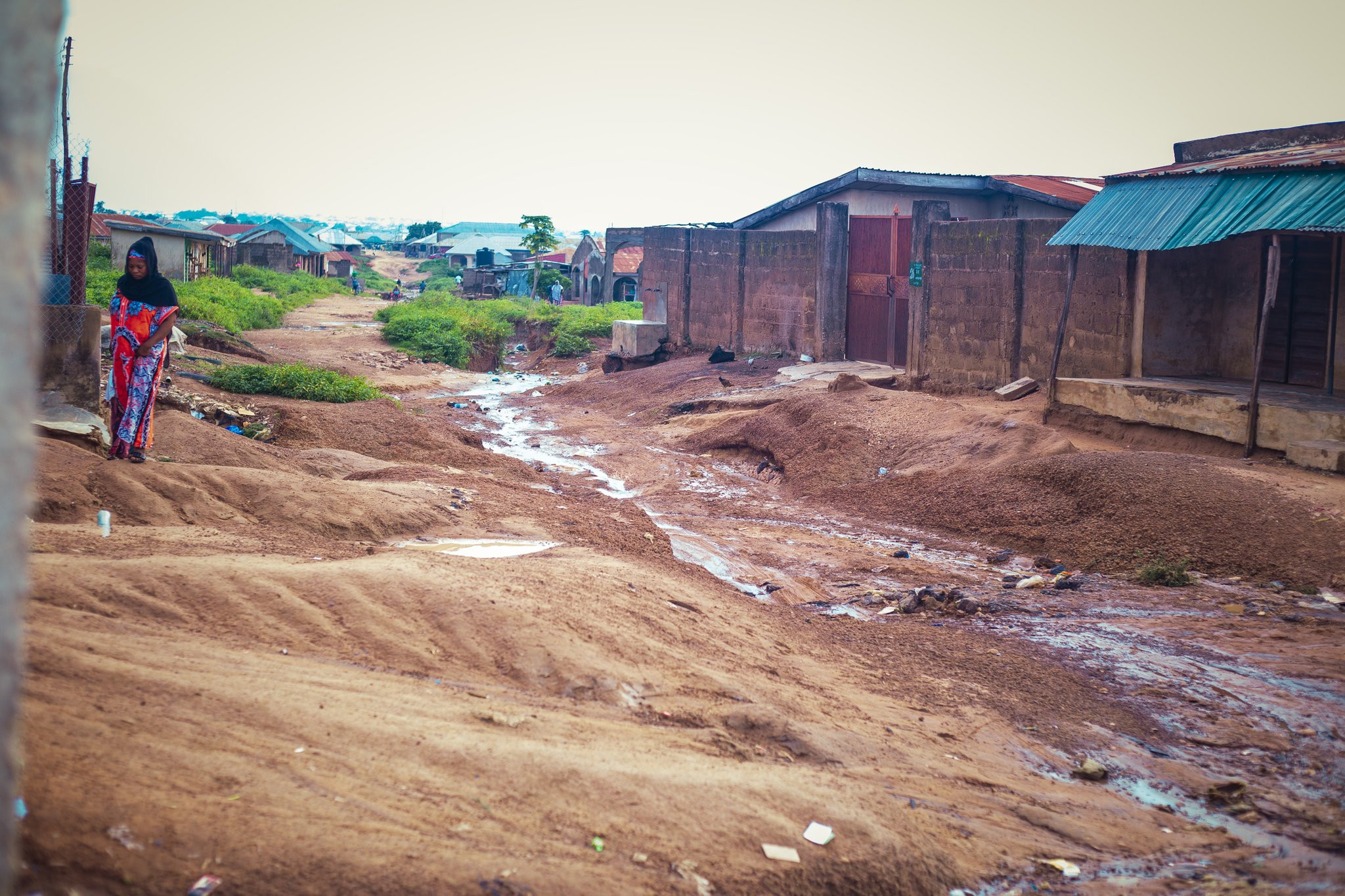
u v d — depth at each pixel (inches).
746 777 189.0
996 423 616.7
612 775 175.3
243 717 163.9
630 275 2348.7
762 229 1275.8
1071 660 325.7
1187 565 419.8
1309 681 301.7
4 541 66.9
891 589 414.6
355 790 150.8
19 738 134.5
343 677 196.1
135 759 139.8
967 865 185.8
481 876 135.6
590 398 1097.4
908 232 960.9
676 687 234.1
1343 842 210.2
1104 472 489.7
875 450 646.5
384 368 1296.8
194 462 437.7
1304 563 399.2
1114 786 239.6
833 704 255.0
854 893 164.2
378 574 250.4
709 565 438.3
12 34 65.7
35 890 108.3
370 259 5452.8
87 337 401.1
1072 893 181.5
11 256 66.5
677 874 152.6
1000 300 796.0
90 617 193.5
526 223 2847.0
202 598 219.8
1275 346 629.9
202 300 1507.1
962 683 295.1
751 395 894.4
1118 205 626.8
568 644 235.0
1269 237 631.2
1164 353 663.8
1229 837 214.2
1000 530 495.2
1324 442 491.5
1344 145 580.1
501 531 375.9
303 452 502.6
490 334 1539.1
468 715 190.2
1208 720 278.5
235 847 126.6
